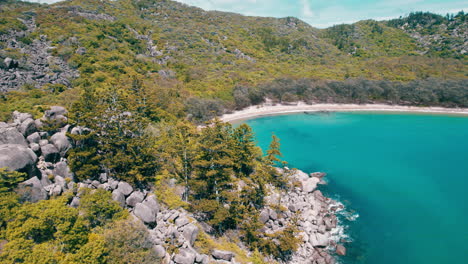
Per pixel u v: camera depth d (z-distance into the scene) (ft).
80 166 131.54
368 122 391.86
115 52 394.11
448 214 183.32
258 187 169.07
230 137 195.00
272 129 362.33
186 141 160.86
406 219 177.99
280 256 139.03
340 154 284.00
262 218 157.38
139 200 127.44
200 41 574.15
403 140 323.98
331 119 406.82
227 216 135.85
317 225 167.22
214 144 159.12
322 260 141.59
